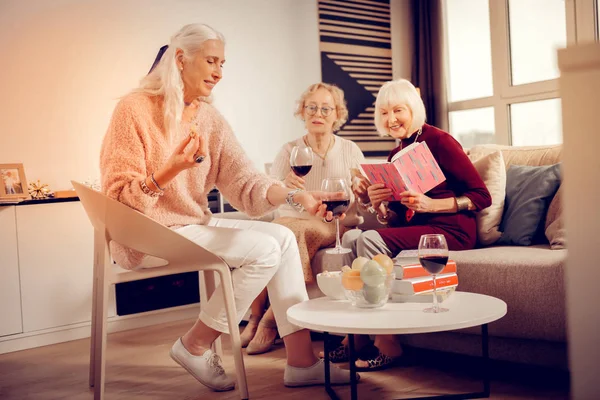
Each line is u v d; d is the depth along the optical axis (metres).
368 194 2.45
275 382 2.18
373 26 4.98
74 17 3.55
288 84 4.53
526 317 2.02
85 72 3.59
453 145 2.51
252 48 4.34
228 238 2.03
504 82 4.55
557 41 4.16
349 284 1.75
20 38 3.36
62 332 3.15
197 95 2.14
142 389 2.19
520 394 1.92
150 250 1.87
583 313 0.44
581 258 0.44
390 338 2.33
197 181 2.18
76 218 3.21
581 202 0.43
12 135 3.33
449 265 1.86
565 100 0.43
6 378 2.47
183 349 2.06
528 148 2.89
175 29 3.97
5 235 2.97
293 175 2.53
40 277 3.08
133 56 3.79
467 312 1.62
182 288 3.57
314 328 1.59
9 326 2.98
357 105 4.89
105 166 1.94
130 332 3.27
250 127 4.32
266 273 2.03
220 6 4.18
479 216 2.62
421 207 2.33
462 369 2.24
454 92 5.07
